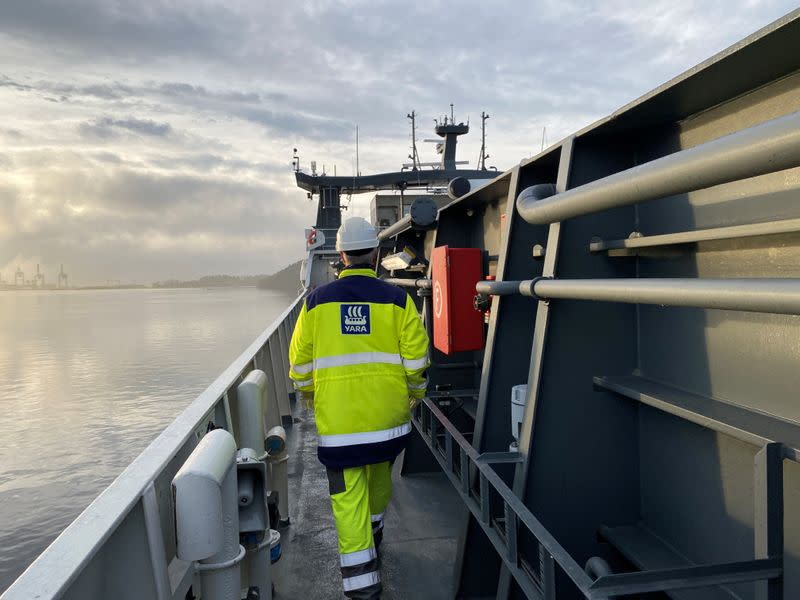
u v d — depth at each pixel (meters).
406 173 20.17
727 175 1.25
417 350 2.74
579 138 2.47
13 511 69.88
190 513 1.82
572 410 2.54
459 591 3.09
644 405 2.55
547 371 2.51
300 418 6.69
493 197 4.06
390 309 2.73
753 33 1.47
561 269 2.48
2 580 54.75
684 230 2.22
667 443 2.40
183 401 122.56
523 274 3.04
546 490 2.54
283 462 3.83
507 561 2.31
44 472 82.94
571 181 2.46
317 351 2.72
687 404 2.04
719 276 2.05
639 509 2.60
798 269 1.73
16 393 129.88
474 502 2.92
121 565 1.68
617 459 2.58
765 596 1.67
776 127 1.09
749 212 1.91
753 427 1.75
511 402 3.06
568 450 2.54
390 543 3.78
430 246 5.21
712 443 2.13
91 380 141.75
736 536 2.02
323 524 3.89
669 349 2.35
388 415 2.70
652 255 2.41
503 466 3.07
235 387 3.37
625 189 1.59
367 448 2.65
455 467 3.87
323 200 21.28
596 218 2.50
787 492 1.73
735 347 2.00
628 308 2.56
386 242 6.62
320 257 21.33
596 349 2.54
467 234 4.77
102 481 80.62
